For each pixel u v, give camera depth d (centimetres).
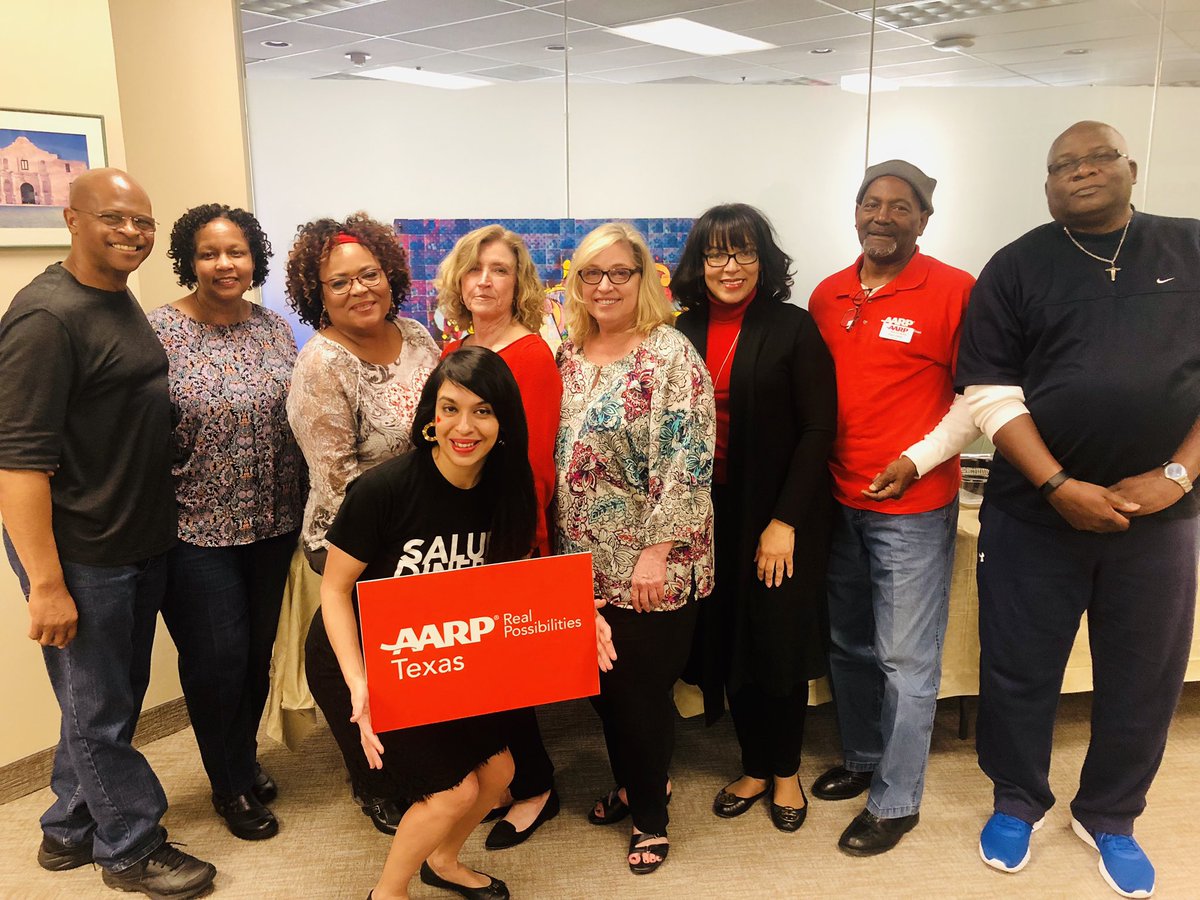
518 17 423
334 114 381
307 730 230
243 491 196
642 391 175
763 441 190
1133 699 185
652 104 391
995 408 179
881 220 188
